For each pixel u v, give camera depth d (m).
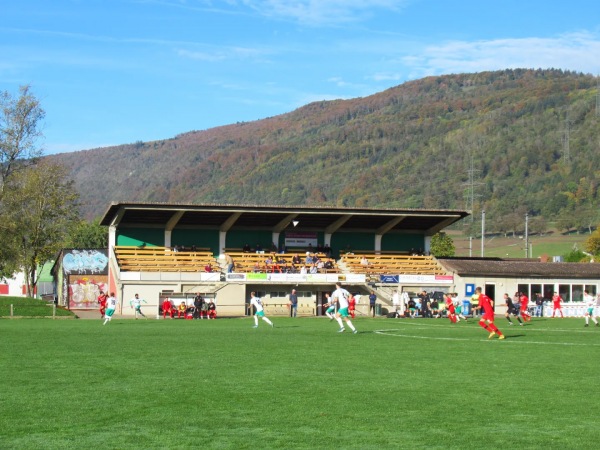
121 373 22.64
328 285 71.06
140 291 67.62
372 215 76.25
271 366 24.41
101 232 140.25
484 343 33.91
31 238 91.06
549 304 73.12
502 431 15.33
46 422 15.93
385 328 45.78
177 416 16.53
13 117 81.56
